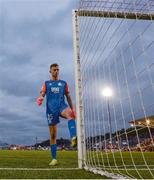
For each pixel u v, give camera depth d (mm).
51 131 5457
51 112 5363
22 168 4586
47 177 3365
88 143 4875
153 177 3398
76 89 5184
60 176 3475
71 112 5148
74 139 4867
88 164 4762
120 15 5449
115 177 3215
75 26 5656
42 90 5473
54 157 5523
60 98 5387
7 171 4031
